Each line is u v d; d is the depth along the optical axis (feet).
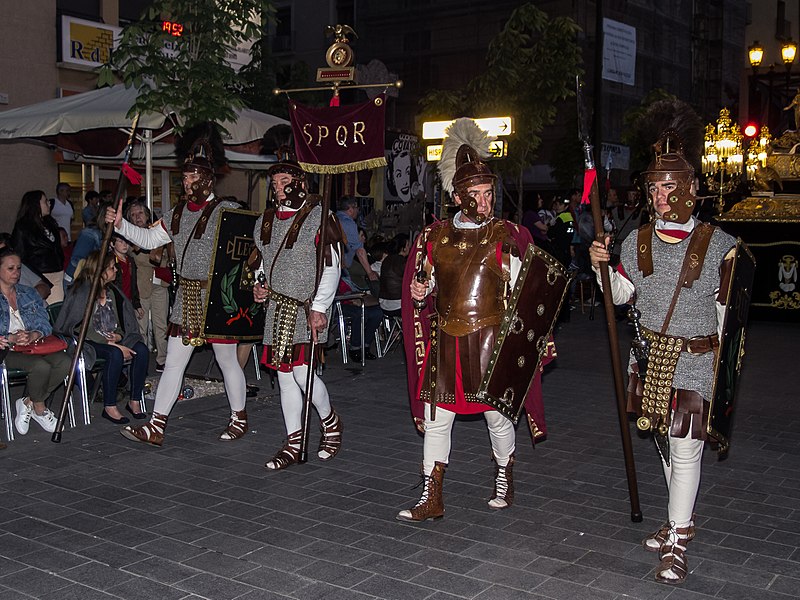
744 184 51.39
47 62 53.31
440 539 15.01
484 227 15.24
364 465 19.34
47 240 29.89
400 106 149.59
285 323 18.79
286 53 143.95
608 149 78.84
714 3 163.73
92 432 21.57
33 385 21.11
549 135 128.88
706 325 13.26
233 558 14.11
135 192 58.18
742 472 19.08
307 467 19.13
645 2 146.10
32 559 13.98
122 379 24.98
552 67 44.29
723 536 15.28
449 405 15.40
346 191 52.80
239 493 17.33
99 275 20.68
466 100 47.83
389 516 16.11
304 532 15.28
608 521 15.93
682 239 13.35
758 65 62.85
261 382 27.81
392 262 32.53
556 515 16.25
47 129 26.73
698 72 163.63
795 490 17.89
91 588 12.96
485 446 20.90
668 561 13.46
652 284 13.44
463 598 12.72
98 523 15.58
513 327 15.19
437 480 15.83
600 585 13.20
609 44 131.03
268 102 71.00
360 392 26.86
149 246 21.02
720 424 13.38
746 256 13.47
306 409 19.03
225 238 20.42
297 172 18.71
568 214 46.09
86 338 22.34
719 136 44.11
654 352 13.44
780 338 39.09
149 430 20.43
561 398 26.50
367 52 150.61
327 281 18.71
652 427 13.47
